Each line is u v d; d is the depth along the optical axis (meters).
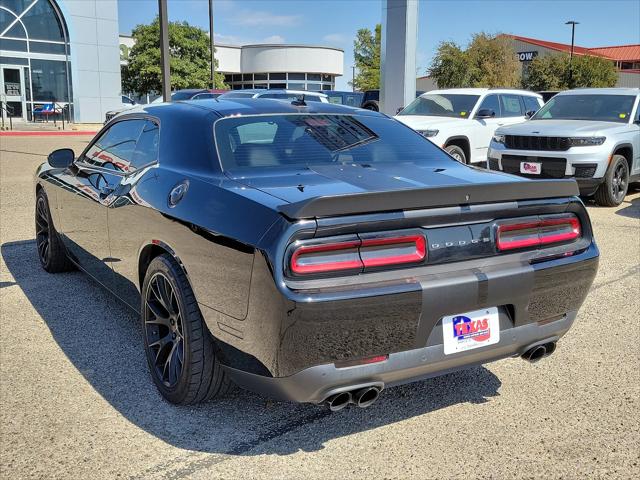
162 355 3.29
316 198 2.42
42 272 5.59
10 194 9.67
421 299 2.58
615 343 4.14
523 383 3.56
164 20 13.99
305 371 2.51
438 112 12.03
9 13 27.53
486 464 2.76
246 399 3.32
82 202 4.34
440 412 3.22
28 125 27.45
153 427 3.02
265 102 3.87
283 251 2.44
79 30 29.44
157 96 37.56
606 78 52.59
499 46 39.78
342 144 3.58
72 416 3.11
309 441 2.93
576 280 3.07
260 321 2.54
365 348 2.55
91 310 4.63
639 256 6.42
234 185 2.96
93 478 2.61
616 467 2.74
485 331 2.82
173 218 3.05
